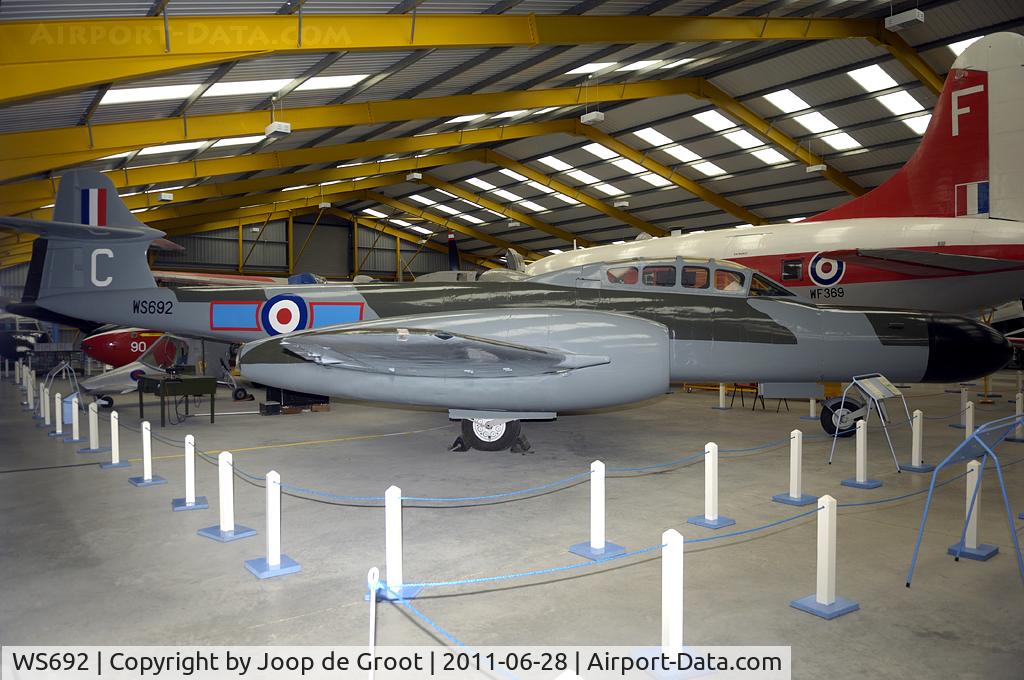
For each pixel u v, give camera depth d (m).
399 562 3.86
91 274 10.02
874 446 8.98
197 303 9.68
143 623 3.66
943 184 11.77
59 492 6.63
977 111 11.37
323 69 12.09
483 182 32.00
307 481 7.07
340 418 12.27
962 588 4.07
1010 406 13.65
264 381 8.59
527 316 8.12
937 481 6.95
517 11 11.95
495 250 43.94
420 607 3.87
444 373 7.91
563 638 3.48
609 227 35.06
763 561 4.57
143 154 16.03
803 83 19.47
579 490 6.60
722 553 4.73
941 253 10.56
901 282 11.93
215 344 15.64
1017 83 11.01
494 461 8.08
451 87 15.98
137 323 9.87
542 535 5.17
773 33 15.08
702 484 6.83
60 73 7.95
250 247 39.22
